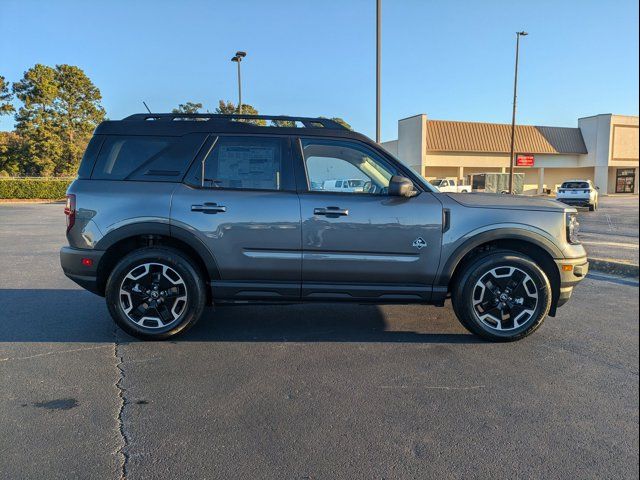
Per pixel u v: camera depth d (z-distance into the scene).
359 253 4.38
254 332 4.86
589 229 15.42
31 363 4.01
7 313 5.50
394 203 4.39
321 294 4.47
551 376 3.79
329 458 2.69
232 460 2.67
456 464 2.63
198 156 4.48
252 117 4.68
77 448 2.77
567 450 2.77
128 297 4.44
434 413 3.20
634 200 38.53
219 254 4.38
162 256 4.38
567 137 48.09
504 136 45.75
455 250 4.38
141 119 4.66
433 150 43.38
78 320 5.23
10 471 2.54
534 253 4.57
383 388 3.57
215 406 3.29
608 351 4.34
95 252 4.38
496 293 4.46
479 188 42.72
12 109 46.47
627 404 3.33
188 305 4.46
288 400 3.38
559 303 4.57
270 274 4.41
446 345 4.49
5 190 37.19
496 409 3.26
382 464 2.63
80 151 47.94
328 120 4.73
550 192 48.00
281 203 4.37
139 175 4.47
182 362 4.05
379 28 14.23
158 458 2.68
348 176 4.59
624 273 7.84
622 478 2.51
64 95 48.78
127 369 3.90
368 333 4.84
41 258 9.56
